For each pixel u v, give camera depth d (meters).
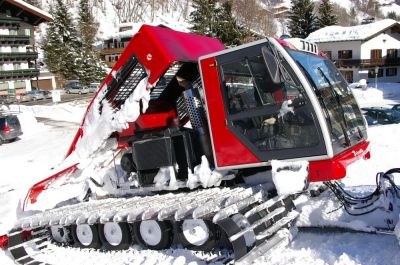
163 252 5.71
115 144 6.84
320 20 58.28
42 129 25.36
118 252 6.06
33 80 56.41
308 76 5.18
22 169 14.30
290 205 5.69
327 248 5.12
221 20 39.06
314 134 4.98
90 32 73.50
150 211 5.45
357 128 6.03
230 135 5.50
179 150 6.05
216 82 5.52
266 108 5.22
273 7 126.94
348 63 45.69
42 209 7.30
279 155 5.20
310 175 5.12
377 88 36.00
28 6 52.91
